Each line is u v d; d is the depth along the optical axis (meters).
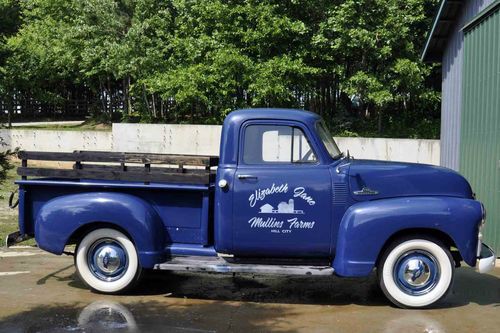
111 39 21.86
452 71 10.23
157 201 5.68
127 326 4.72
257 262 5.48
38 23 26.52
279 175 5.36
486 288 6.07
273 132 5.46
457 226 5.10
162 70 20.11
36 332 4.57
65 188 5.75
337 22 16.89
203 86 17.98
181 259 5.55
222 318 4.98
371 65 18.12
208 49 18.45
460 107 9.60
